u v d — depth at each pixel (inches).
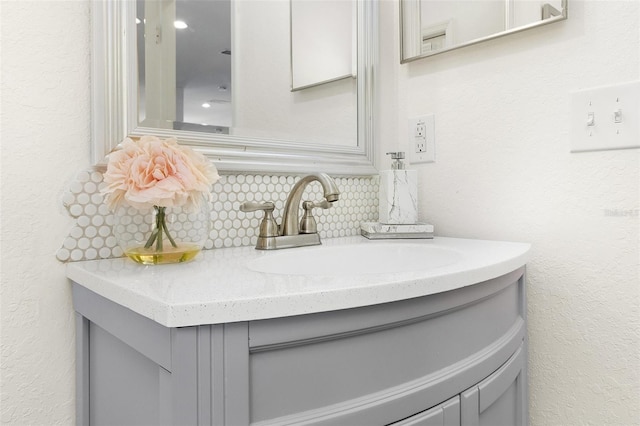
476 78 39.0
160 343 17.6
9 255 25.9
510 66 36.6
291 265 32.0
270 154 36.4
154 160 24.5
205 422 16.3
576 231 33.0
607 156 31.4
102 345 25.5
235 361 16.6
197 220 27.1
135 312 19.8
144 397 20.6
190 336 16.2
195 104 32.9
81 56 28.3
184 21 32.4
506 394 29.0
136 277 21.8
